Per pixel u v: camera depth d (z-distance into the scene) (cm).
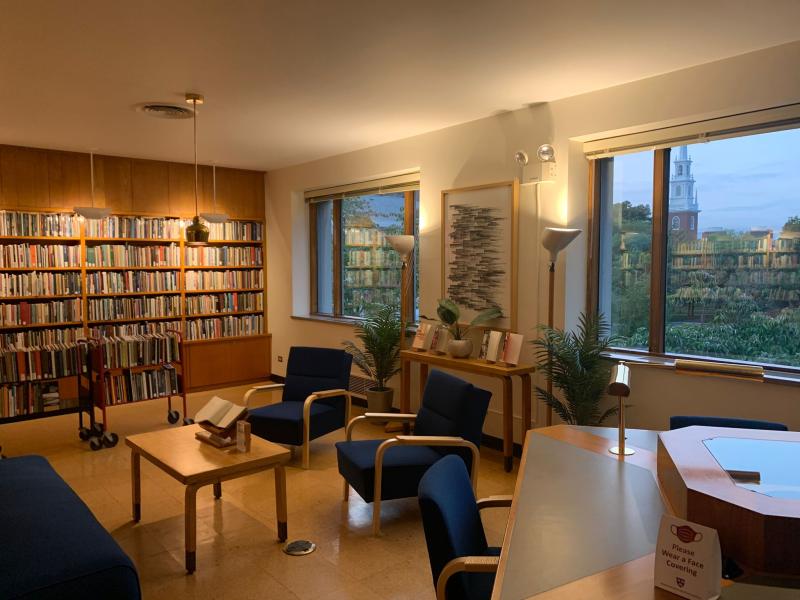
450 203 510
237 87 393
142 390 541
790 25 290
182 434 357
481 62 344
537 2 263
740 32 299
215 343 711
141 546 317
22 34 300
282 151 620
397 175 590
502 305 468
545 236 397
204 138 554
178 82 382
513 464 448
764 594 136
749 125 350
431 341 505
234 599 268
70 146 586
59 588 201
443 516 175
